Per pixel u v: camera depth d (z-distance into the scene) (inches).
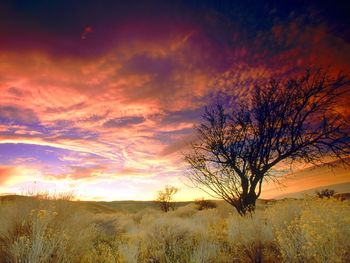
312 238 193.8
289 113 572.7
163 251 278.1
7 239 226.8
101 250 290.0
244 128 573.0
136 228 496.4
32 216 235.3
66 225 247.9
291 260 208.4
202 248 258.2
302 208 301.0
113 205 2522.1
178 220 349.7
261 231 269.6
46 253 200.2
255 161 552.1
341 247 188.5
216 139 581.6
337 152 566.9
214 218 522.6
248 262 251.1
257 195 546.3
